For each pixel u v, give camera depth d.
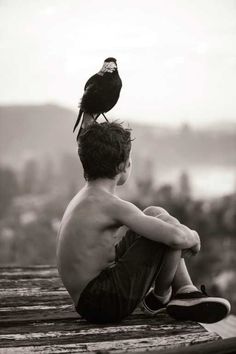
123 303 2.40
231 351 2.25
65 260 2.43
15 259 16.14
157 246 2.41
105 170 2.41
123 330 2.47
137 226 2.35
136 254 2.40
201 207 14.52
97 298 2.39
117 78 3.44
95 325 2.54
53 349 2.28
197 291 2.53
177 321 2.58
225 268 11.67
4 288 3.26
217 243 12.68
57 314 2.72
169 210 14.68
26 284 3.36
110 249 2.42
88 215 2.38
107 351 2.27
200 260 11.75
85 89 3.42
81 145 2.44
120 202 2.39
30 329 2.50
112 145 2.39
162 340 2.37
